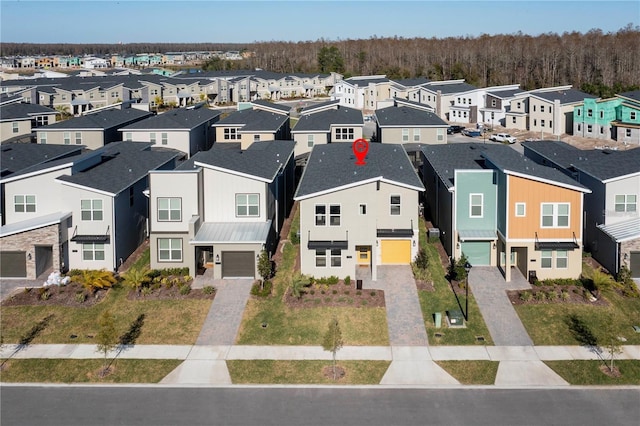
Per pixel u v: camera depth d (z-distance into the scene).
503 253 38.28
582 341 30.83
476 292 35.78
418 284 36.81
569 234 36.72
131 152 50.84
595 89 113.00
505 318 32.97
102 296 35.50
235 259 37.81
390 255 39.94
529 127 96.94
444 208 42.38
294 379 27.75
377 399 25.97
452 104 108.44
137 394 26.55
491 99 103.62
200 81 137.00
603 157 44.59
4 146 54.12
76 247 38.81
